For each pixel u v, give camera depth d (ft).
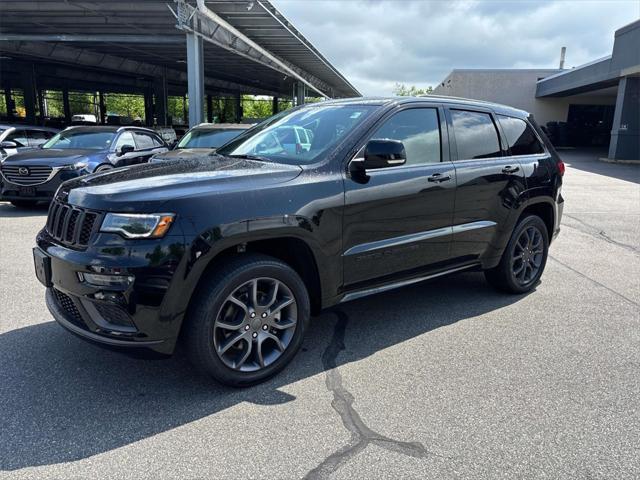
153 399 10.27
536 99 114.42
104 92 146.72
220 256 10.44
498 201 15.21
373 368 11.73
